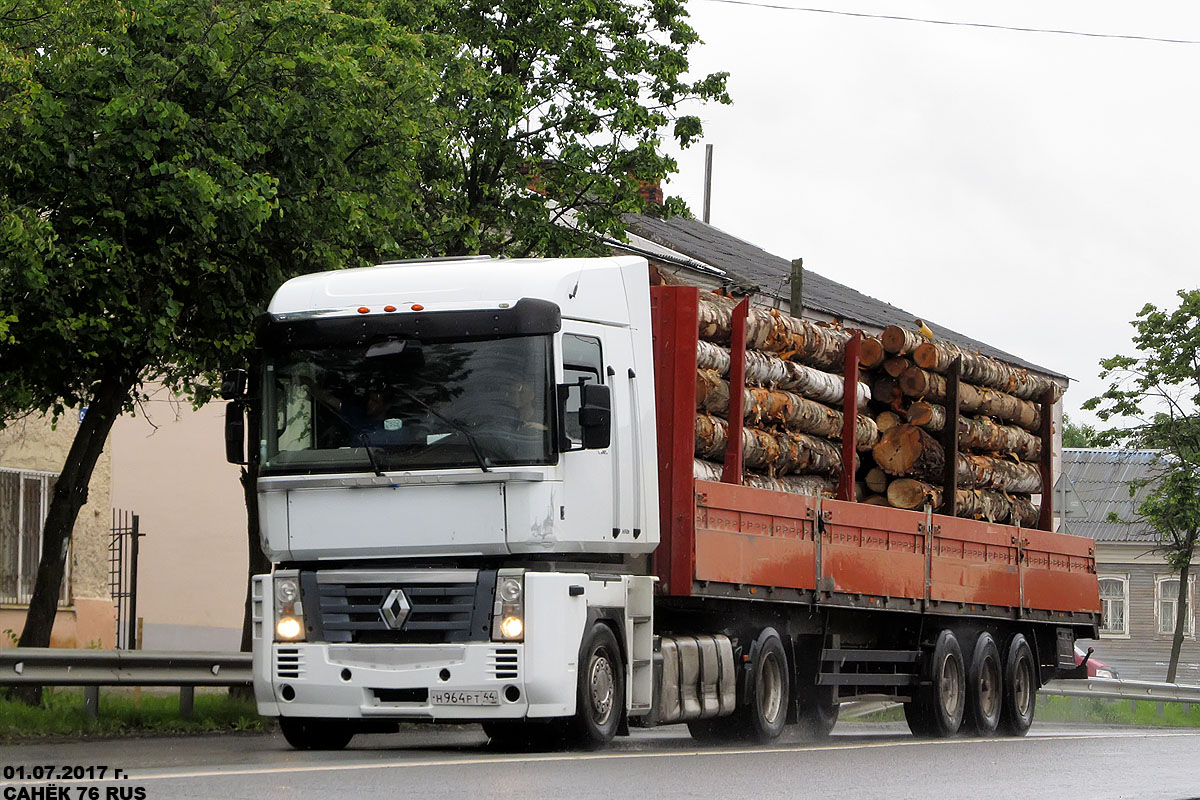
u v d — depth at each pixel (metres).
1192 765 29.06
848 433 39.44
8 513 50.97
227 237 35.00
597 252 55.28
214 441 67.50
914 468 41.03
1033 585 45.72
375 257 40.94
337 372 27.80
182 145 34.34
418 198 40.66
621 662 28.97
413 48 39.66
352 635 27.33
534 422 26.95
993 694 44.12
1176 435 90.12
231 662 36.03
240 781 20.53
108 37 33.69
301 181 36.56
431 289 27.73
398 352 27.47
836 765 26.73
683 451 31.52
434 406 27.22
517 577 26.80
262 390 28.27
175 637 66.38
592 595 27.91
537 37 53.97
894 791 22.34
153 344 34.91
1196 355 90.12
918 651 41.09
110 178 34.25
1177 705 70.50
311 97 36.44
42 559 37.44
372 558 27.47
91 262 33.50
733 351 34.25
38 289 32.72
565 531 27.08
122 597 57.28
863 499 41.12
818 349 38.34
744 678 34.00
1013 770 26.91
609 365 28.73
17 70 30.52
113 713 34.34
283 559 27.95
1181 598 89.56
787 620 36.00
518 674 26.53
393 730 30.34
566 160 53.53
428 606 26.97
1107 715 67.44
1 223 31.53
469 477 26.78
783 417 36.34
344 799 18.75
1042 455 48.22
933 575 40.59
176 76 34.50
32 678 31.22
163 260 34.72
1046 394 48.09
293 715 27.58
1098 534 126.62
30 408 41.12
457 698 26.66
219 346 37.19
